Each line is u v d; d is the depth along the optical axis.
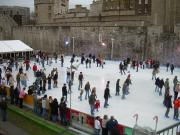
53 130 16.05
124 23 52.19
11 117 18.64
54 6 77.56
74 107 20.19
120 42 45.03
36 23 83.12
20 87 25.00
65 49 54.31
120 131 14.07
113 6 61.31
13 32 67.06
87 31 49.88
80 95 22.11
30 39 62.19
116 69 36.34
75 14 67.75
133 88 26.19
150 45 41.50
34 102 18.94
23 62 41.78
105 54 47.31
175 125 12.83
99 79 29.95
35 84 23.31
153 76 29.69
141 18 54.97
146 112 19.27
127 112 19.22
